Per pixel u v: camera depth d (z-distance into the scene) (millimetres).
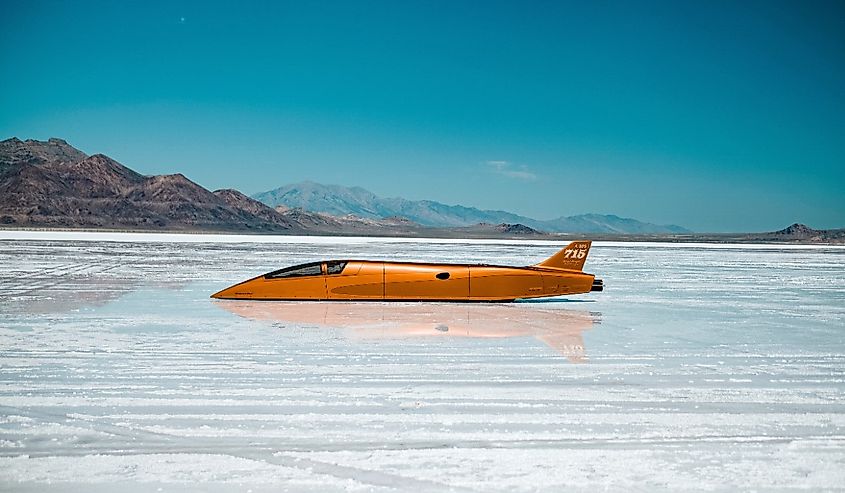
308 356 9555
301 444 5957
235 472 5348
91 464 5473
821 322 13727
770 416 6980
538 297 16078
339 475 5316
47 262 27109
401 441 6059
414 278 15484
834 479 5406
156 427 6363
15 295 16094
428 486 5137
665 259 38812
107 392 7516
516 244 70375
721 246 75812
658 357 9914
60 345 10109
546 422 6648
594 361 9547
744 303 16906
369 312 14008
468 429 6402
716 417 6914
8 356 9297
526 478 5309
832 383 8422
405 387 7887
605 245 70062
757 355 10172
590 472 5445
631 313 14703
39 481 5148
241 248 44406
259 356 9516
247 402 7176
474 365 9125
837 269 31453
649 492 5109
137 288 17984
